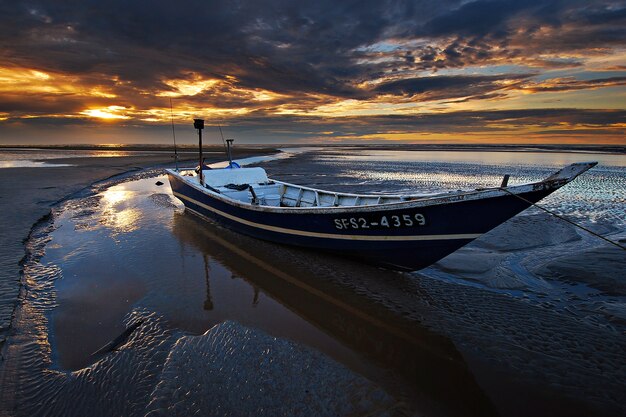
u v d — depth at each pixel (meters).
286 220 7.73
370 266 7.03
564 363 4.03
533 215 10.35
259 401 3.43
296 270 6.90
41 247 7.93
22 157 36.75
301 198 10.31
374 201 8.17
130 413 3.28
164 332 4.61
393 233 6.17
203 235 9.25
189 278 6.43
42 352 4.17
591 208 11.34
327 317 5.13
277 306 5.44
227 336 4.52
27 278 6.22
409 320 5.05
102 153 46.09
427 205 5.55
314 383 3.71
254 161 34.03
